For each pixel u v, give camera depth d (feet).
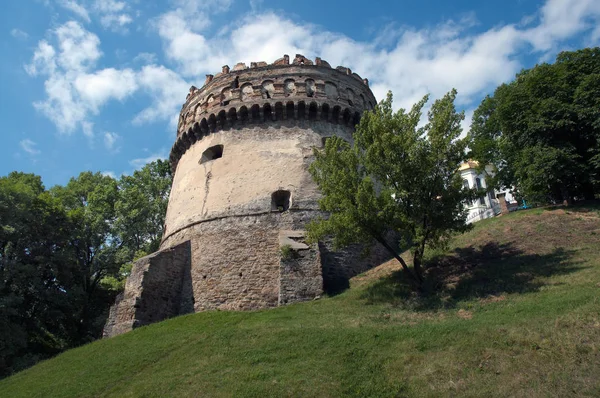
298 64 104.27
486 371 40.50
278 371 45.91
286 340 53.42
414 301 63.77
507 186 114.42
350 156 71.31
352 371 44.57
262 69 103.65
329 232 68.08
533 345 42.09
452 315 56.29
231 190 91.04
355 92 108.78
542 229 78.02
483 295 59.88
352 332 53.31
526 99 93.66
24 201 101.04
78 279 113.50
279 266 79.30
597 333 41.39
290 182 90.17
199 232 88.94
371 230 66.74
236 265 82.17
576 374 36.99
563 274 59.36
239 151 95.61
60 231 109.60
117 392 47.32
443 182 66.90
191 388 44.75
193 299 82.02
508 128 96.58
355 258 85.35
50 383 53.88
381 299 66.85
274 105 97.91
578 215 80.79
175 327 66.13
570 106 86.48
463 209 67.46
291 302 71.87
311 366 46.29
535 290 56.80
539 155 86.02
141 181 141.59
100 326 103.96
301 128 97.91
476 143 114.32
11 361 84.33
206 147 100.12
